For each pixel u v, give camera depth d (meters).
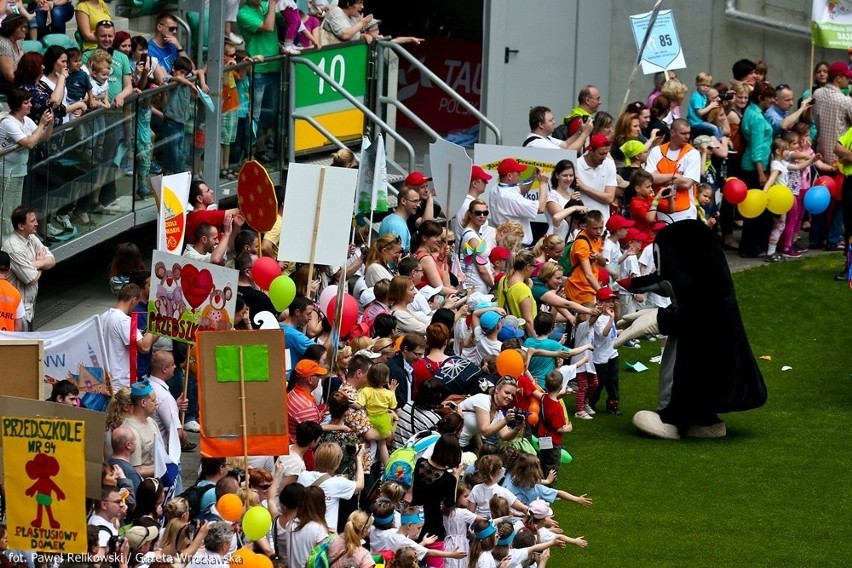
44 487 23.84
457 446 31.17
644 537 36.59
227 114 49.38
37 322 42.00
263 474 29.73
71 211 41.81
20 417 23.83
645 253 48.59
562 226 48.00
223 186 49.56
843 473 41.16
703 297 42.44
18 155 39.12
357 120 56.66
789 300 54.22
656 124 55.00
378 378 33.66
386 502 30.03
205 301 32.47
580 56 68.62
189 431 37.19
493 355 38.31
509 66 67.31
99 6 46.75
